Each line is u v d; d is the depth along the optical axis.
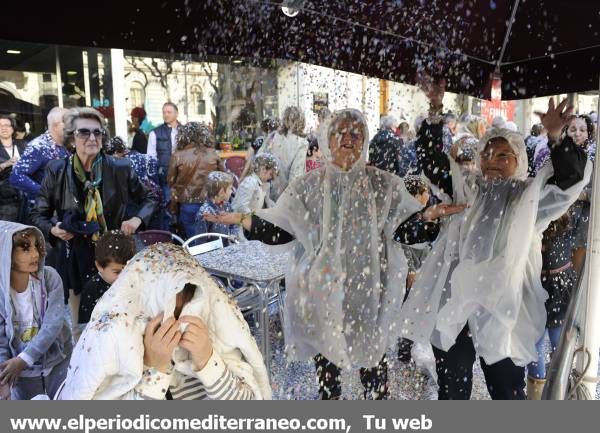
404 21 1.78
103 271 1.96
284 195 2.05
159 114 6.21
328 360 2.05
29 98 5.85
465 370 2.12
